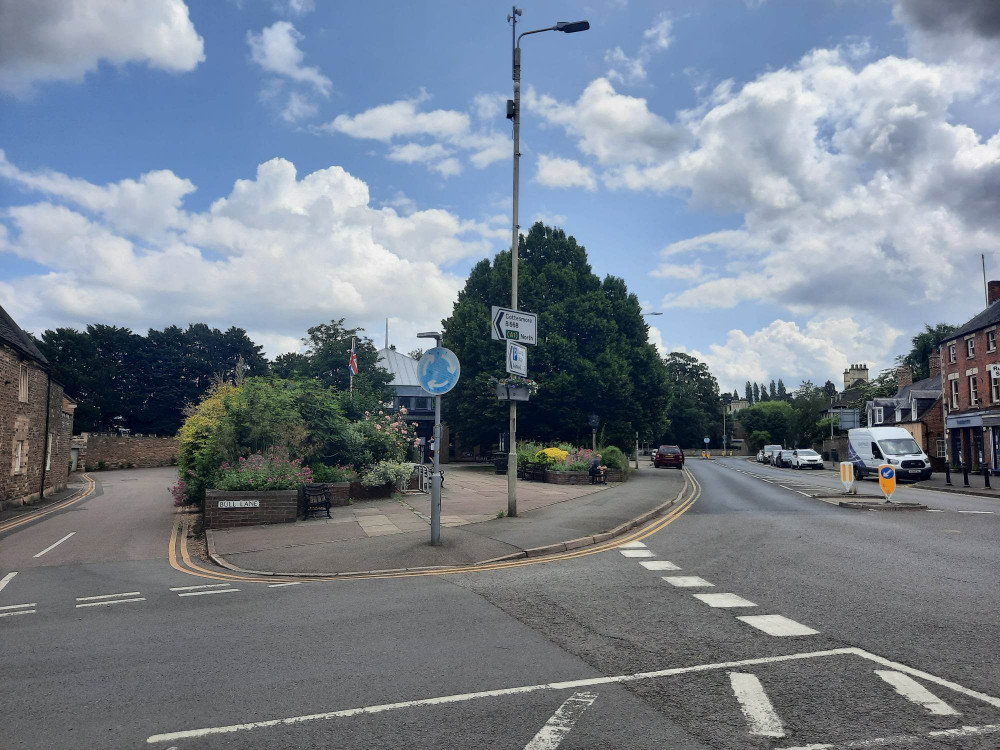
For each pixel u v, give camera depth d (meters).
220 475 16.34
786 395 169.75
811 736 4.01
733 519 14.76
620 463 29.08
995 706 4.41
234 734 4.18
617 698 4.64
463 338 38.78
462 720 4.31
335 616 7.05
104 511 21.53
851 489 19.95
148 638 6.43
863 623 6.40
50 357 58.38
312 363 52.91
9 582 9.88
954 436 39.88
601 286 40.81
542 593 7.89
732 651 5.63
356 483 18.83
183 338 67.12
